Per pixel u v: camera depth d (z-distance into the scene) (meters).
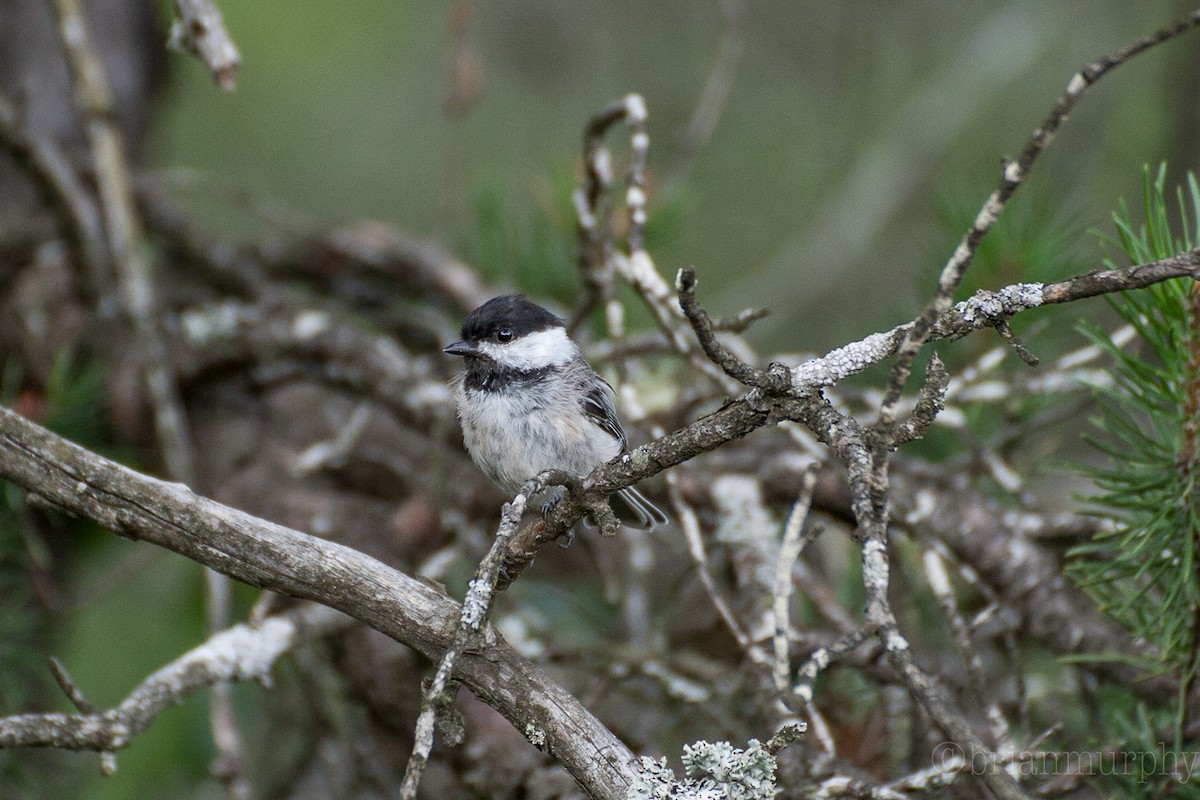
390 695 6.65
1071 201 7.95
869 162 11.94
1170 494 4.65
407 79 13.62
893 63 12.67
